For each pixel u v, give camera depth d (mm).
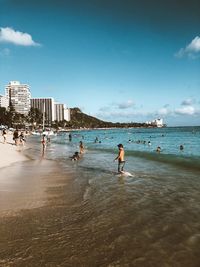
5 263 6988
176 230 9070
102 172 20828
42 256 7340
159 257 7305
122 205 11953
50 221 9883
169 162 26391
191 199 12828
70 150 43125
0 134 98625
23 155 32281
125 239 8391
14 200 12492
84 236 8602
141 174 19922
